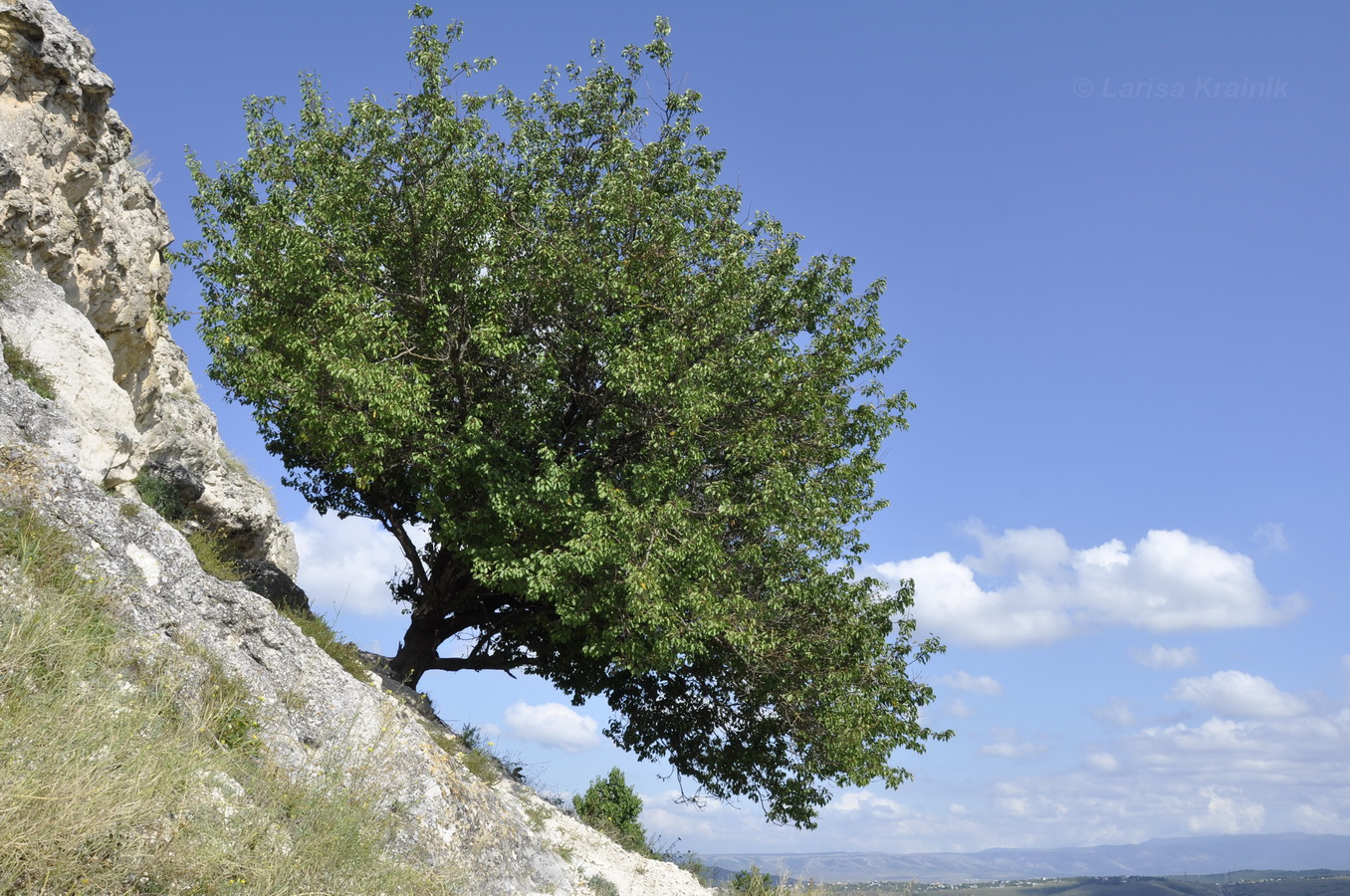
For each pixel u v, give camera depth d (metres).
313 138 18.84
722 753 20.83
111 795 5.54
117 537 9.20
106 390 11.99
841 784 19.11
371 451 16.83
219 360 18.53
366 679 13.46
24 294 11.73
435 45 18.31
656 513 16.33
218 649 9.43
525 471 17.62
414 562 21.09
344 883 7.14
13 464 8.73
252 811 7.04
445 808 10.29
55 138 12.95
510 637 21.72
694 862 19.03
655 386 16.94
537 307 17.91
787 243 20.69
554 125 20.00
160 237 16.38
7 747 5.52
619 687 21.56
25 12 12.16
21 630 6.44
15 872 4.98
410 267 18.39
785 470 17.45
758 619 18.12
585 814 20.30
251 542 19.38
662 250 18.38
